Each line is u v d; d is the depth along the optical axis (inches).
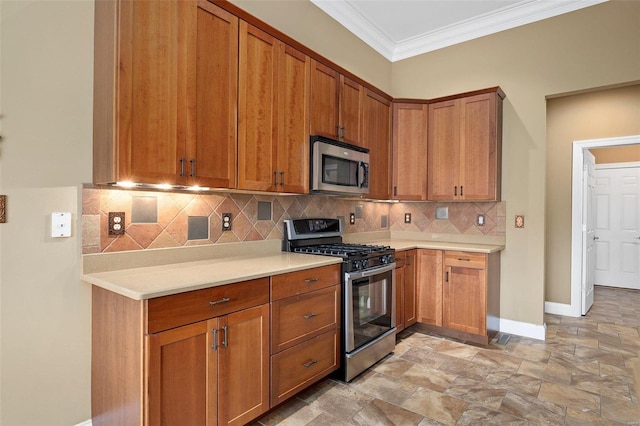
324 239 124.5
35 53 65.1
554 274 168.4
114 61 63.5
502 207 139.9
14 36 62.9
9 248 62.8
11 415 63.6
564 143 166.4
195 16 74.4
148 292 56.3
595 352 119.0
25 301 64.6
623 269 219.5
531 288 133.8
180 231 86.2
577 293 161.9
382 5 131.2
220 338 67.4
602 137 157.9
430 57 157.9
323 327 91.7
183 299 61.4
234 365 70.1
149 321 56.8
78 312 70.6
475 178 135.1
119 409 62.8
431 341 128.2
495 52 141.6
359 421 80.0
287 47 96.7
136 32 65.3
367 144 130.1
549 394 91.8
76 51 69.9
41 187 65.9
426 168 144.9
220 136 79.7
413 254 136.6
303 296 85.6
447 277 131.4
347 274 97.0
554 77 129.6
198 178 75.2
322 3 127.3
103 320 67.8
